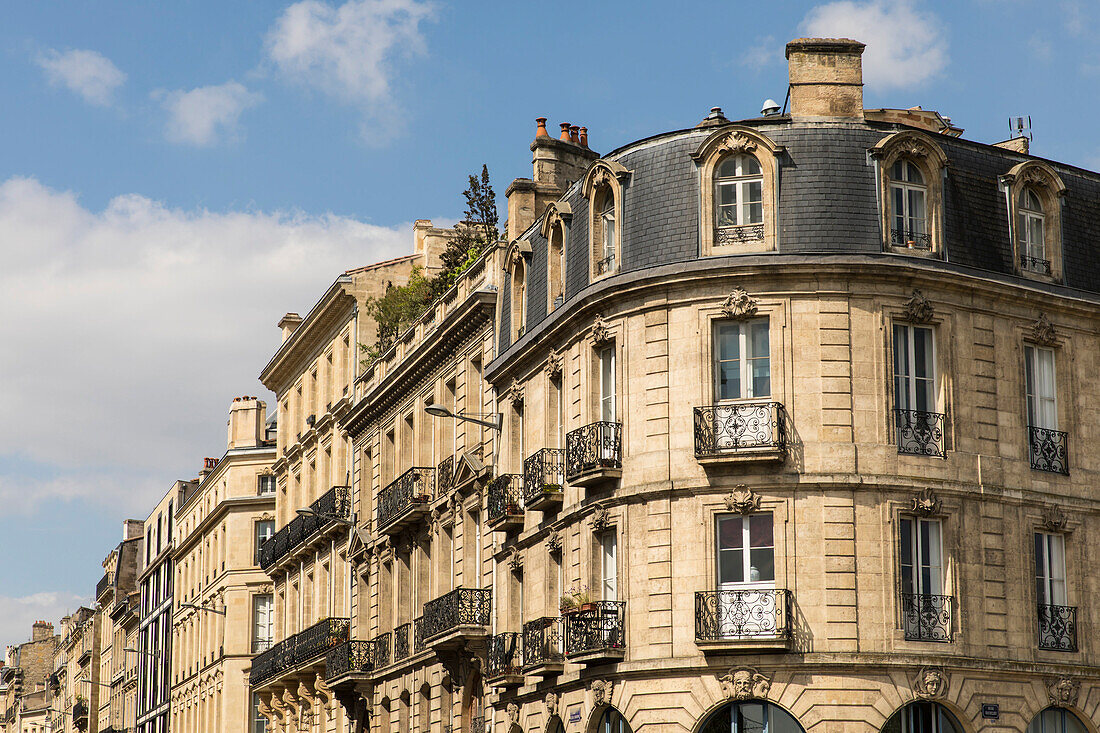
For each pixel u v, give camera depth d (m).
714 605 40.56
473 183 74.19
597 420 44.94
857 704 39.44
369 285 73.19
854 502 40.53
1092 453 44.28
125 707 134.88
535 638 46.91
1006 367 42.97
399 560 61.75
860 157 41.84
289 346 82.56
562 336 47.28
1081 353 44.59
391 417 64.69
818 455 40.66
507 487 50.69
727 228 42.16
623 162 44.62
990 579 41.50
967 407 42.16
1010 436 42.72
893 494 40.75
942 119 51.59
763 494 40.75
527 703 48.81
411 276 74.12
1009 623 41.53
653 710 41.19
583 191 45.88
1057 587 43.22
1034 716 41.53
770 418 40.84
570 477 44.41
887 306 41.53
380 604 63.59
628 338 43.59
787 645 39.59
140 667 127.12
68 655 186.88
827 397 40.91
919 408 41.84
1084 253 44.81
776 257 41.19
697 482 41.31
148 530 130.00
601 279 44.69
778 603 39.91
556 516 47.12
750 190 42.31
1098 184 45.81
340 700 66.94
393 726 61.25
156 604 121.50
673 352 42.44
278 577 83.94
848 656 39.53
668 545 41.66
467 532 55.53
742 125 42.25
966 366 42.28
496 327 53.53
